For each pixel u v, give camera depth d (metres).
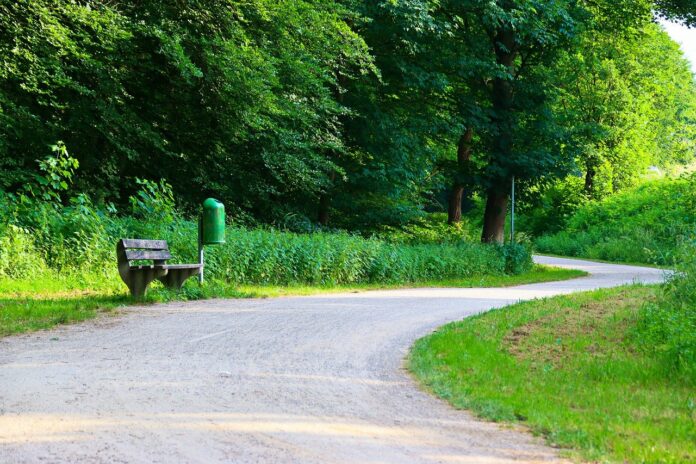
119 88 21.48
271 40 23.64
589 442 5.63
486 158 33.97
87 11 18.75
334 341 10.37
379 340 10.64
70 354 8.81
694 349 8.82
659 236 48.09
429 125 29.94
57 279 15.41
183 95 23.64
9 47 19.05
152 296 14.31
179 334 10.55
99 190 23.28
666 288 12.16
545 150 33.09
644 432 6.02
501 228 35.47
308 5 23.38
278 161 25.47
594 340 10.73
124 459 4.98
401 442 5.61
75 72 21.36
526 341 10.69
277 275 20.17
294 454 5.20
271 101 22.73
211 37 21.67
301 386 7.44
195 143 25.52
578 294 16.61
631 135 64.25
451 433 5.93
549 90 34.66
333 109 25.47
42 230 16.45
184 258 17.75
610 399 7.26
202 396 6.86
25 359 8.44
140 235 18.33
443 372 8.28
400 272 24.64
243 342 10.02
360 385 7.63
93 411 6.20
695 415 6.72
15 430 5.59
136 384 7.26
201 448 5.27
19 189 20.80
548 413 6.49
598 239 54.94
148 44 21.70
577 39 34.81
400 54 28.92
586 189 66.44
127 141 23.12
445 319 13.38
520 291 21.36
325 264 21.59
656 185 59.88
